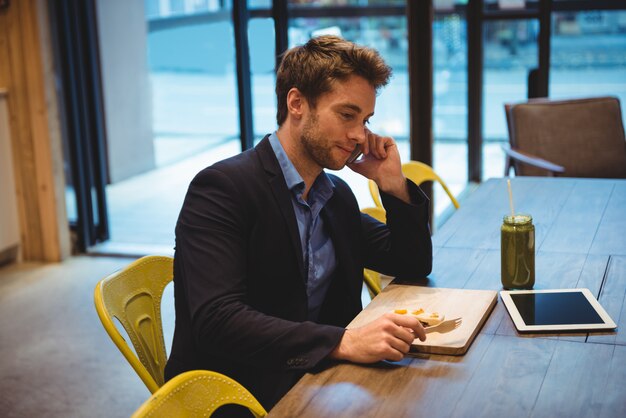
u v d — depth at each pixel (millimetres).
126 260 4438
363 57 1535
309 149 1595
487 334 1488
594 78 4586
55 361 3160
